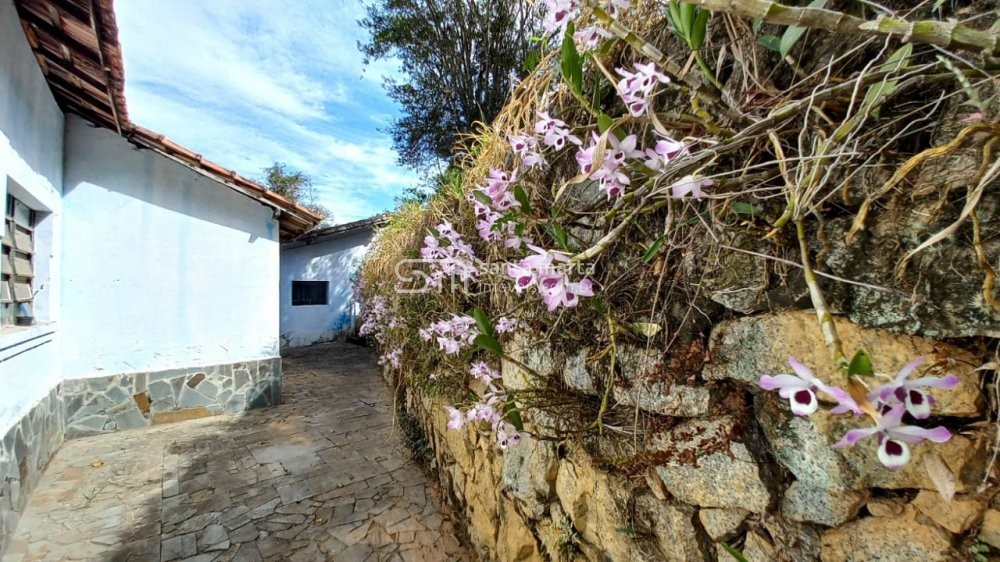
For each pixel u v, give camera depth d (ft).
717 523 2.38
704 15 1.92
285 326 25.31
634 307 2.92
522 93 4.40
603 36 2.41
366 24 18.13
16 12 7.76
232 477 8.89
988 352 1.53
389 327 10.83
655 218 2.78
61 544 6.69
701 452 2.44
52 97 10.37
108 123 11.68
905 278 1.65
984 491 1.51
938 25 1.28
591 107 2.38
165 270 12.89
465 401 5.92
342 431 11.60
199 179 13.44
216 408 13.35
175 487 8.47
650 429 2.77
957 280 1.53
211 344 13.55
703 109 2.20
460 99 18.29
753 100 2.15
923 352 1.63
